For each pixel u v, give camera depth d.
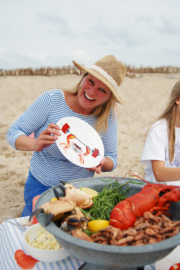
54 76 16.86
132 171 4.20
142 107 9.59
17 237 1.23
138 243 0.85
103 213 1.11
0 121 6.76
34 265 1.08
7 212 2.99
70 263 1.12
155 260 0.83
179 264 1.10
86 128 1.77
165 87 14.04
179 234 0.85
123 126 7.10
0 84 12.91
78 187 1.26
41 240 1.17
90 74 1.68
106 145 2.13
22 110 8.16
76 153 1.64
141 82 15.58
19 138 1.78
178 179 1.82
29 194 1.98
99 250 0.74
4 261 1.19
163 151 1.93
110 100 1.91
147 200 1.07
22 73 16.61
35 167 1.99
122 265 0.80
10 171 4.00
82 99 1.77
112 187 1.32
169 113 2.00
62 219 0.98
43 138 1.61
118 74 1.70
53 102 1.90
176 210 1.15
